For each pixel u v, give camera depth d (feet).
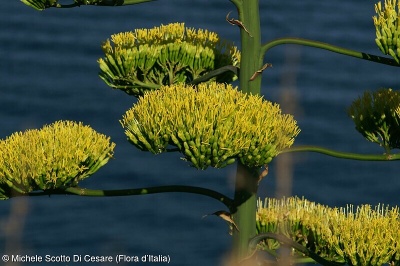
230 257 35.68
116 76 42.65
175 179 157.79
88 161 35.32
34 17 280.72
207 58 42.50
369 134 40.73
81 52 255.09
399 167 164.66
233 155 33.40
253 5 34.83
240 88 35.40
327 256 39.40
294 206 41.32
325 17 276.62
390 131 40.42
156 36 43.21
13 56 247.50
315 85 212.02
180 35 43.65
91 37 270.05
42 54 250.16
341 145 177.78
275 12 280.92
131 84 42.78
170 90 34.06
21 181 34.50
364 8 280.92
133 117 34.01
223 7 286.87
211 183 153.99
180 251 135.33
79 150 34.50
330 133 183.73
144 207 147.84
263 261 36.50
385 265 50.26
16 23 276.62
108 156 35.99
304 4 285.64
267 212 41.73
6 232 21.31
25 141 34.76
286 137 33.68
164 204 148.87
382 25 33.40
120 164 164.66
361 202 157.07
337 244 37.76
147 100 34.17
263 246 41.14
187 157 33.32
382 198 157.99
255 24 34.88
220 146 32.76
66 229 139.95
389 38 33.27
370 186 160.45
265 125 33.06
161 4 292.20
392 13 33.50
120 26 279.28
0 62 241.14
